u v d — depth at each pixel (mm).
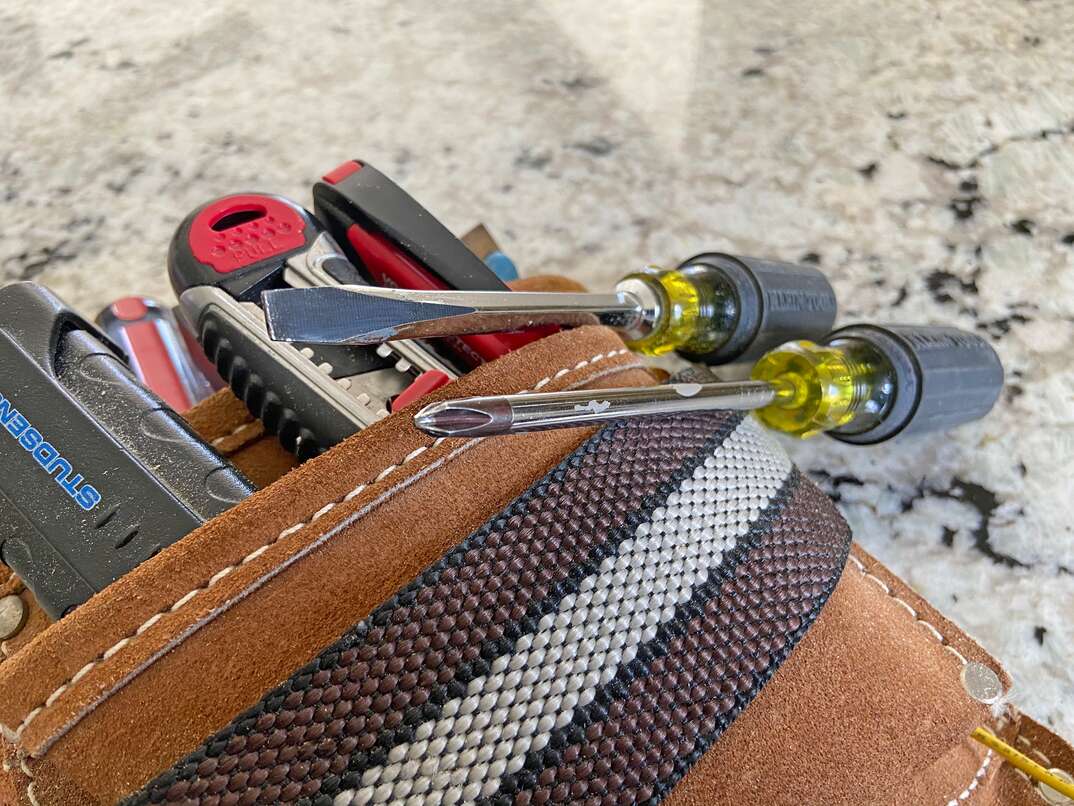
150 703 216
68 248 521
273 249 325
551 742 220
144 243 521
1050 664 369
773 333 400
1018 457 419
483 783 214
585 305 331
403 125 573
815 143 547
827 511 291
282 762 206
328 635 229
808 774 243
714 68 592
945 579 392
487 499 256
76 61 618
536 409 241
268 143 567
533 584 235
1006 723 327
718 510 264
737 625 248
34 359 270
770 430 400
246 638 225
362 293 252
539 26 628
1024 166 526
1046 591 386
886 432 382
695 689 236
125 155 564
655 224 520
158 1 659
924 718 264
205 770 203
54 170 558
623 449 264
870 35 602
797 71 585
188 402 391
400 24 636
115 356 289
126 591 224
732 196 527
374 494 246
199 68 613
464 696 219
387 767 210
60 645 219
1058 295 471
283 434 307
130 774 212
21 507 249
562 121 570
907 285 482
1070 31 593
